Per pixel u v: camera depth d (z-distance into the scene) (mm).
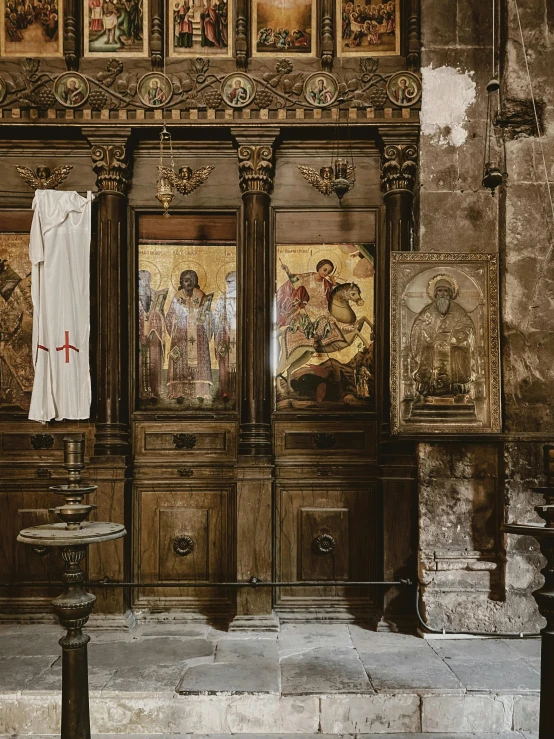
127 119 5664
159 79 5664
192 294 5930
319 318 5895
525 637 5199
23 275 5922
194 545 5789
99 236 5754
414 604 5480
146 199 5895
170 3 5844
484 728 4133
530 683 4277
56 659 4711
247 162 5723
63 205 5699
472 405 5398
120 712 4133
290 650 4930
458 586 5312
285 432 5848
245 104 5668
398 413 5410
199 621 5641
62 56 5789
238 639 5188
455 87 5602
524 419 5355
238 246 5891
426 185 5566
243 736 4094
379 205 5887
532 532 3318
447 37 5621
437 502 5391
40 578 5742
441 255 5449
